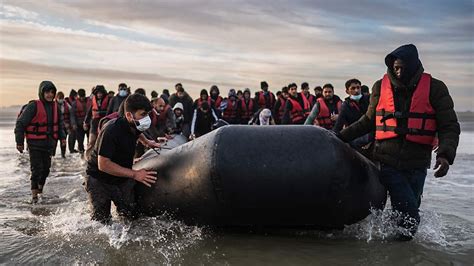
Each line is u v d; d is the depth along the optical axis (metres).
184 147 4.60
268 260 3.79
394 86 4.37
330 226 4.41
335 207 4.12
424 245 4.18
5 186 7.99
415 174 4.37
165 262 3.75
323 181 4.00
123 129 4.54
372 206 4.52
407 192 4.27
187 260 3.79
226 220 4.29
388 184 4.39
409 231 4.24
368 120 4.68
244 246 4.13
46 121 6.81
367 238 4.38
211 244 4.18
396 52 4.21
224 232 4.53
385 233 4.43
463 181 8.56
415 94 4.25
